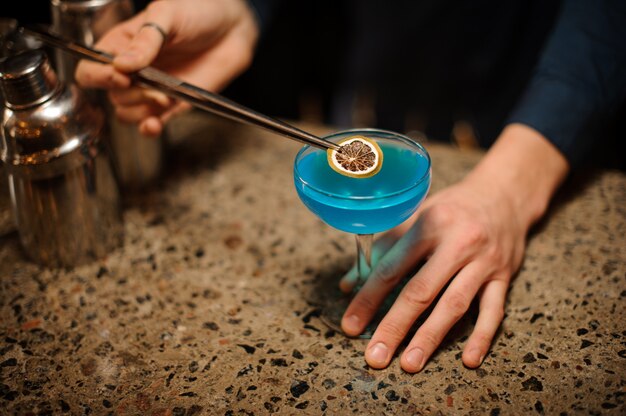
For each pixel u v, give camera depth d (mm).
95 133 712
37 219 718
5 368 644
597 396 584
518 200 709
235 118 658
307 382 613
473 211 665
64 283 732
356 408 589
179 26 766
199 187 858
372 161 602
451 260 627
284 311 687
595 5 749
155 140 845
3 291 726
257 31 896
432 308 666
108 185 748
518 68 1006
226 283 723
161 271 741
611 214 770
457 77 1071
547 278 697
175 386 617
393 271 642
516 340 638
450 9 1023
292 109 1479
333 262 741
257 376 621
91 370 637
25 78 659
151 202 839
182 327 674
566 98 739
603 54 741
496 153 738
